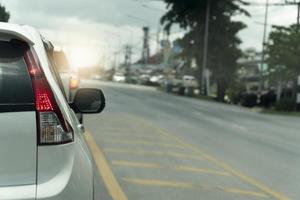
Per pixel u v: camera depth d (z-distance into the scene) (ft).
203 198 33.12
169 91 222.89
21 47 14.51
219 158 49.85
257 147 60.85
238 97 186.09
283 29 168.86
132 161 44.45
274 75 170.30
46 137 14.01
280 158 53.11
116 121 75.36
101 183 35.70
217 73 228.63
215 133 72.49
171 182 37.29
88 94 20.26
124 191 33.83
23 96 14.06
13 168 13.71
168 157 47.73
